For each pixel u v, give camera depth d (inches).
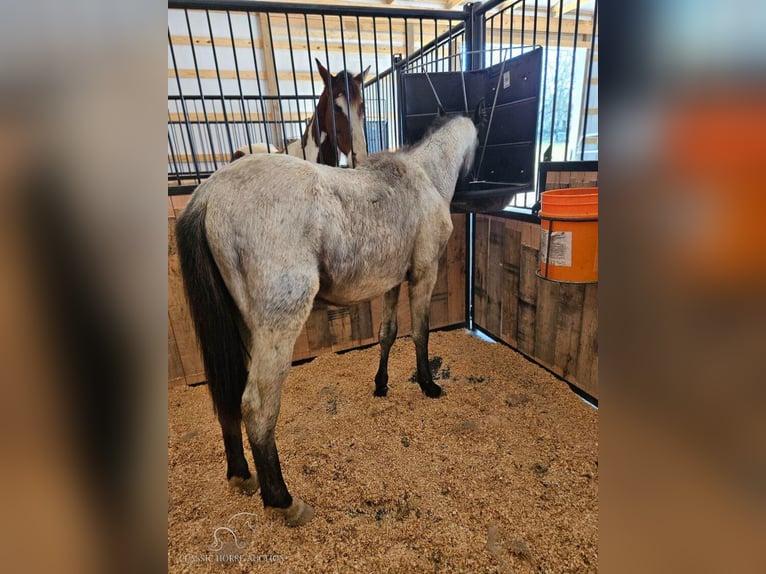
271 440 43.3
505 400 67.9
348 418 64.7
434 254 60.9
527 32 170.1
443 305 98.3
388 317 67.3
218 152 198.8
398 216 52.8
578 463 52.6
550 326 74.4
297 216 42.0
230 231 40.3
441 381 75.4
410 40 203.5
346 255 47.3
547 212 50.4
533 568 39.1
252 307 41.6
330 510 46.8
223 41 188.4
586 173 59.4
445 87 74.9
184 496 50.1
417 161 59.9
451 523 44.3
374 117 168.4
